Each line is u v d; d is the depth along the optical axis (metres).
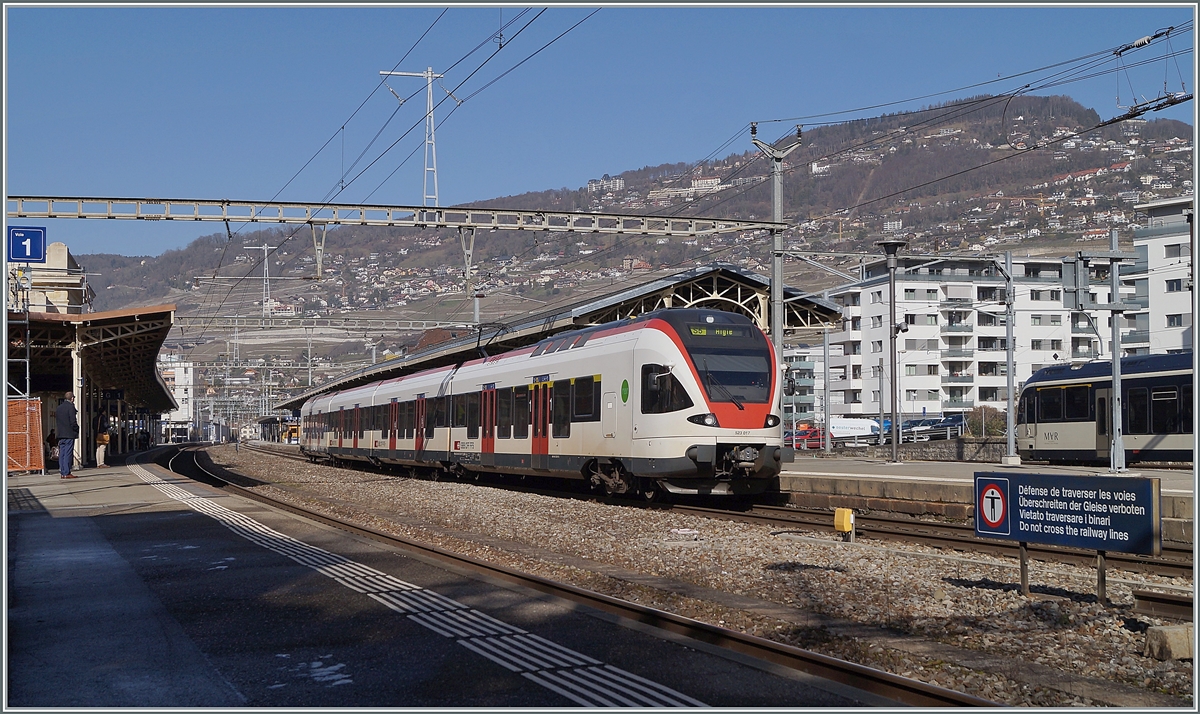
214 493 24.61
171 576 12.00
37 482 29.12
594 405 22.52
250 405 118.12
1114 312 27.39
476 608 9.81
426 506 21.94
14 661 8.02
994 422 65.88
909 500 20.23
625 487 22.06
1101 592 10.11
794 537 15.41
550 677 7.35
